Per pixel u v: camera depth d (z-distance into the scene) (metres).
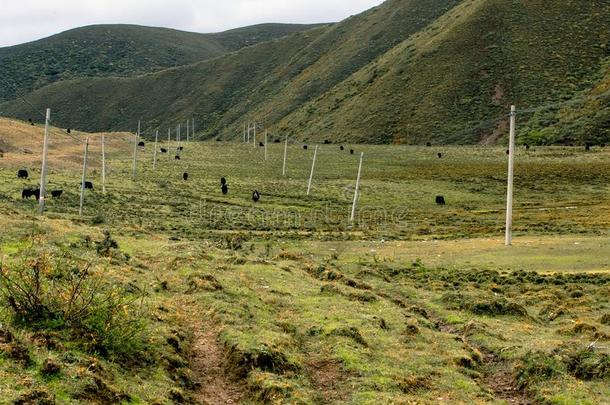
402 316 18.88
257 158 107.50
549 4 160.38
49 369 10.13
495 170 90.75
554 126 118.62
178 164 96.38
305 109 174.38
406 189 77.19
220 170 91.75
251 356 13.30
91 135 122.81
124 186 69.69
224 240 39.34
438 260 32.97
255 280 22.42
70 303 12.15
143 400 10.64
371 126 139.62
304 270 26.45
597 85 129.12
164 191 69.31
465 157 104.44
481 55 149.25
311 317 17.58
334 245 39.56
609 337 17.73
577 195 71.94
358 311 18.75
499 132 123.56
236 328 15.48
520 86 136.12
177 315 16.02
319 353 14.68
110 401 10.12
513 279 27.53
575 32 149.00
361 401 12.01
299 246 39.19
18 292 12.32
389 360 14.60
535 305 23.47
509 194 36.50
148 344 12.97
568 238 38.47
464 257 33.34
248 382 12.65
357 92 163.38
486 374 15.05
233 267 24.53
